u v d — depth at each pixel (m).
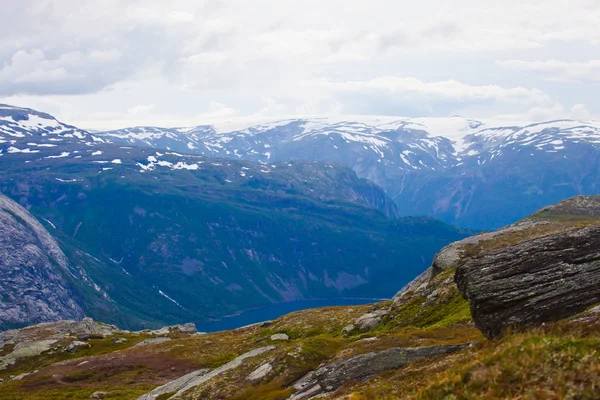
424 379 37.00
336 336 106.19
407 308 95.94
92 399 101.19
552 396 24.36
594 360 25.64
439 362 42.94
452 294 90.19
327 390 53.56
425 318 87.94
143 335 197.75
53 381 121.00
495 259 44.84
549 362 26.66
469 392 26.78
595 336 29.38
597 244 43.12
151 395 83.56
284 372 67.38
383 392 38.84
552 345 27.97
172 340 152.50
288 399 56.38
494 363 28.48
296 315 144.00
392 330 87.88
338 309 143.12
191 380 83.50
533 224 128.75
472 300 43.06
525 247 44.75
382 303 131.25
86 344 174.25
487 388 26.56
